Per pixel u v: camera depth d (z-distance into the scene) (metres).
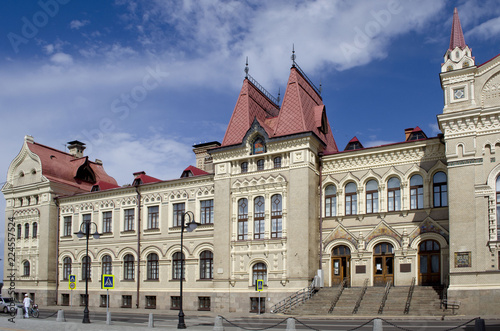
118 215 58.09
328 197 46.66
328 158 46.69
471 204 36.69
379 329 24.88
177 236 52.97
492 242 35.53
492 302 34.84
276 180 46.44
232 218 48.31
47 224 62.66
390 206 43.62
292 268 44.00
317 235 45.84
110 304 56.59
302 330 29.09
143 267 55.03
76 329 32.97
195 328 31.45
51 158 66.69
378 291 40.44
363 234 43.97
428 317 34.00
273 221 46.28
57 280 62.22
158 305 52.91
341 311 38.28
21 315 40.28
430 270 40.78
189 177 52.84
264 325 33.69
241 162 49.09
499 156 36.47
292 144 45.97
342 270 44.75
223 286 47.47
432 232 40.88
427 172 41.97
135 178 59.31
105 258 58.59
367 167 44.91
